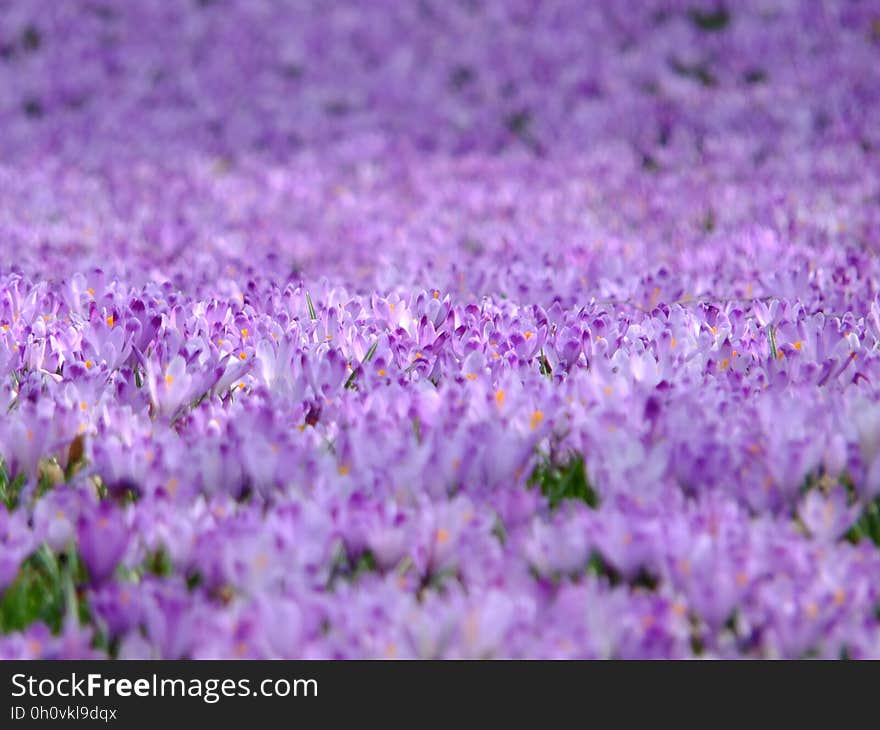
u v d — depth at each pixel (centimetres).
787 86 2853
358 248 1616
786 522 596
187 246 1602
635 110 2811
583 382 761
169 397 774
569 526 570
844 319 994
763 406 715
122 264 1365
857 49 3070
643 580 577
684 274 1324
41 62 3578
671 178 2189
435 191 2178
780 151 2380
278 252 1555
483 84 3238
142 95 3369
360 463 660
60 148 2838
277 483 641
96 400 779
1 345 839
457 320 998
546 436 722
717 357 873
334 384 803
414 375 832
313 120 3098
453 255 1466
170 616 498
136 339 897
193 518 591
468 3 3925
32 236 1598
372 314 1043
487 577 540
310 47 3659
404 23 3806
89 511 584
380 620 499
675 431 701
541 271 1290
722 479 647
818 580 534
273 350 840
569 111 2952
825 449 671
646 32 3450
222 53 3662
